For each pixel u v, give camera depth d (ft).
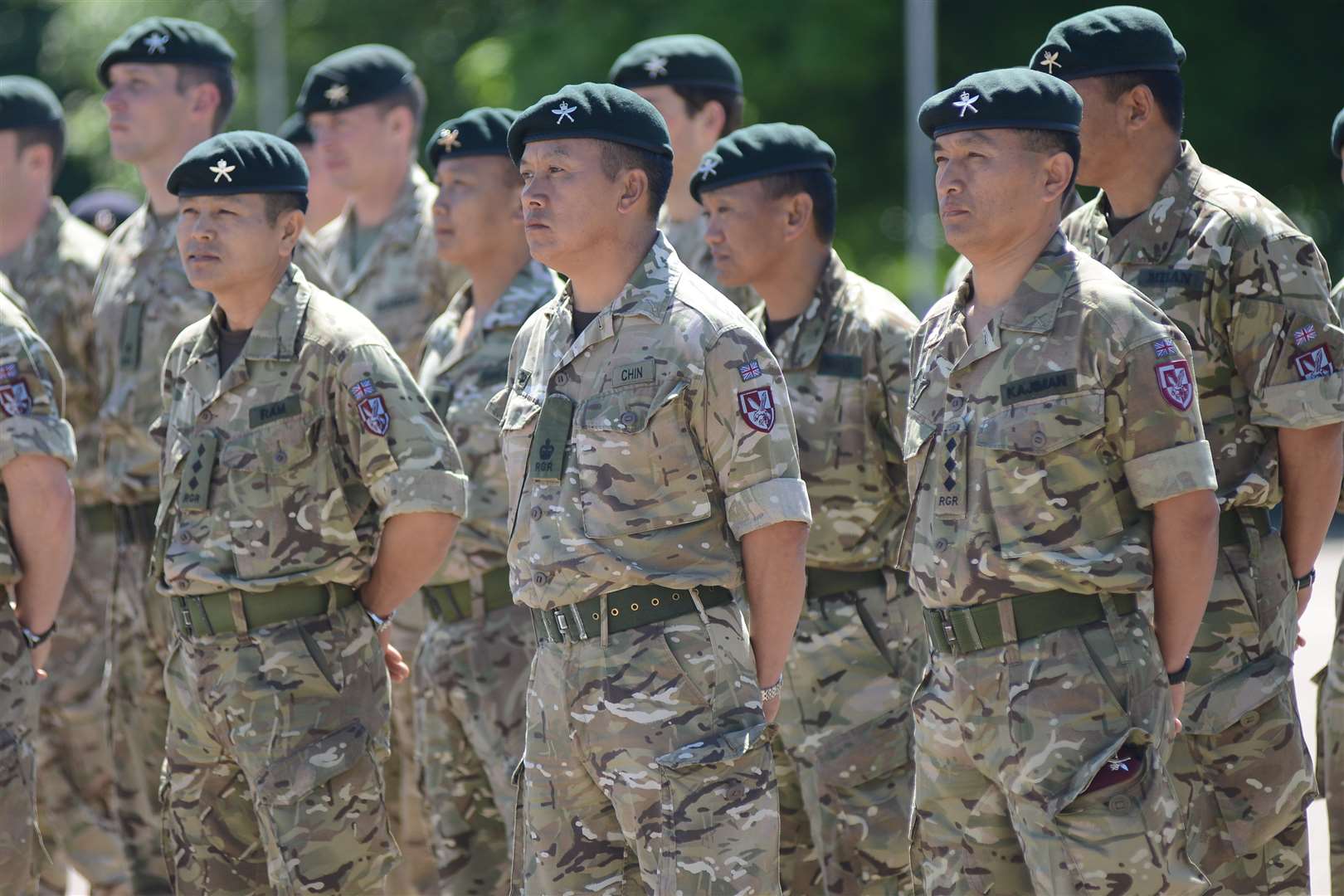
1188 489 43.96
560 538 46.16
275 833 52.85
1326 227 228.22
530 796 47.55
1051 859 43.68
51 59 354.33
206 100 76.23
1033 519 44.42
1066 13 215.51
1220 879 52.65
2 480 56.44
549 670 46.85
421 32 283.18
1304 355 51.31
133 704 68.44
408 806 72.38
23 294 77.92
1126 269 53.62
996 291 46.44
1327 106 208.23
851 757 58.39
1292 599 54.08
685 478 45.88
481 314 67.87
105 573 75.20
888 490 59.16
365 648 55.01
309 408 54.24
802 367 59.47
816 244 60.75
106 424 70.74
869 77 211.82
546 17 226.99
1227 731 52.16
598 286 47.85
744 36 210.38
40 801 74.43
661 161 47.85
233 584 53.52
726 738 45.06
